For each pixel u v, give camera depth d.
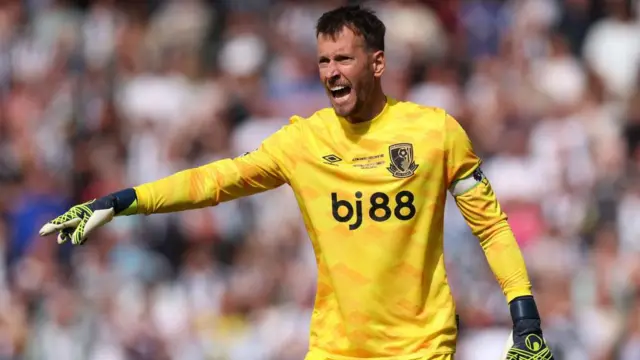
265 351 48.00
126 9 65.94
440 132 23.42
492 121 58.47
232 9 65.25
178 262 52.84
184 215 53.28
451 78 61.53
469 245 50.88
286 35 63.53
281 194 53.59
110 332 49.03
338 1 65.38
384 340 23.30
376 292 23.25
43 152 57.72
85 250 52.31
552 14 64.75
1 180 56.75
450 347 23.53
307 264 50.50
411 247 23.33
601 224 53.84
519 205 54.59
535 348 22.56
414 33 62.56
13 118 60.41
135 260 51.78
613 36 63.44
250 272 50.16
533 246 51.75
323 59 23.56
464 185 23.52
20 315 50.31
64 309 49.41
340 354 23.55
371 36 23.56
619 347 48.03
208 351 48.56
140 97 61.03
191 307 50.62
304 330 48.09
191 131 58.00
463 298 48.78
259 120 59.19
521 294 23.06
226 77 61.75
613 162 56.72
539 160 56.69
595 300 50.00
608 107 60.06
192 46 63.41
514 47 63.84
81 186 56.78
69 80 61.34
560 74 61.84
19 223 54.22
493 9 65.62
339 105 23.50
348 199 23.48
